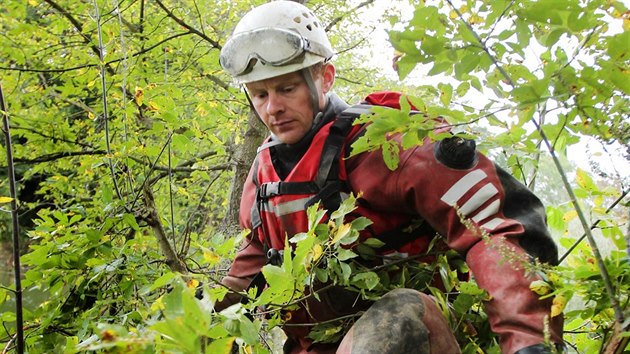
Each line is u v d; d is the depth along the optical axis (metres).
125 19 4.29
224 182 5.20
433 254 1.65
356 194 1.62
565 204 1.65
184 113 4.21
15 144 3.97
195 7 4.39
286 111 1.71
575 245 1.49
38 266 2.22
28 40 4.22
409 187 1.54
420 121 1.36
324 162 1.64
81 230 2.23
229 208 3.80
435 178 1.50
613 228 1.27
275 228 1.72
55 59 4.57
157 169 3.98
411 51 1.31
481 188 1.45
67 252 2.23
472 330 1.58
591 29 1.25
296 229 1.68
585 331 1.75
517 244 1.39
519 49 1.29
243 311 1.25
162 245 2.44
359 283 1.60
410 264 1.67
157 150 2.66
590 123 1.29
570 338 1.88
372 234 1.65
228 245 1.60
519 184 1.48
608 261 1.21
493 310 1.35
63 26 4.01
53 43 4.35
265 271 1.37
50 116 3.89
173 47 4.47
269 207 1.72
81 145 4.03
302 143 1.72
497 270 1.36
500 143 1.33
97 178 4.27
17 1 3.90
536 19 1.24
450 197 1.48
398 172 1.55
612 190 1.42
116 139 3.73
